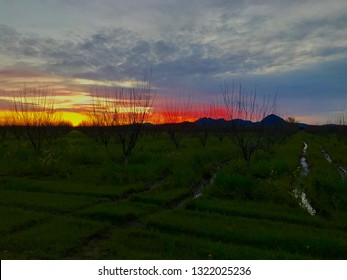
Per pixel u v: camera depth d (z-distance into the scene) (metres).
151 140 43.84
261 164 20.14
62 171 18.72
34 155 23.14
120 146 32.62
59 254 8.15
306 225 11.02
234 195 14.17
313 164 26.12
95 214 11.49
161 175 19.39
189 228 9.99
